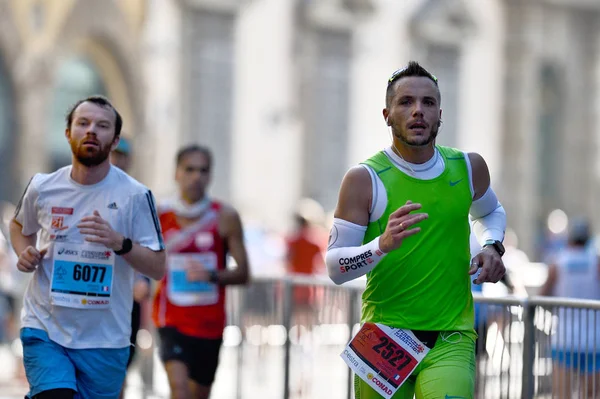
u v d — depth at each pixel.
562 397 15.27
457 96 80.56
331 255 12.27
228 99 66.69
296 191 69.38
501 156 83.25
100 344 13.73
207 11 65.44
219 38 66.19
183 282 18.09
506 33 83.44
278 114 68.06
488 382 16.19
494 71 82.44
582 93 90.56
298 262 37.34
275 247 44.66
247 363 22.03
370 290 12.59
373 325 12.49
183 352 18.05
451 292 12.41
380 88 74.56
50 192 13.73
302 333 20.47
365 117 73.75
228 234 18.28
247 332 22.11
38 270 13.74
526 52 84.44
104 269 13.69
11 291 34.31
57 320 13.60
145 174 59.59
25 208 13.87
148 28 60.84
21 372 31.31
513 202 83.81
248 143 67.50
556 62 88.56
